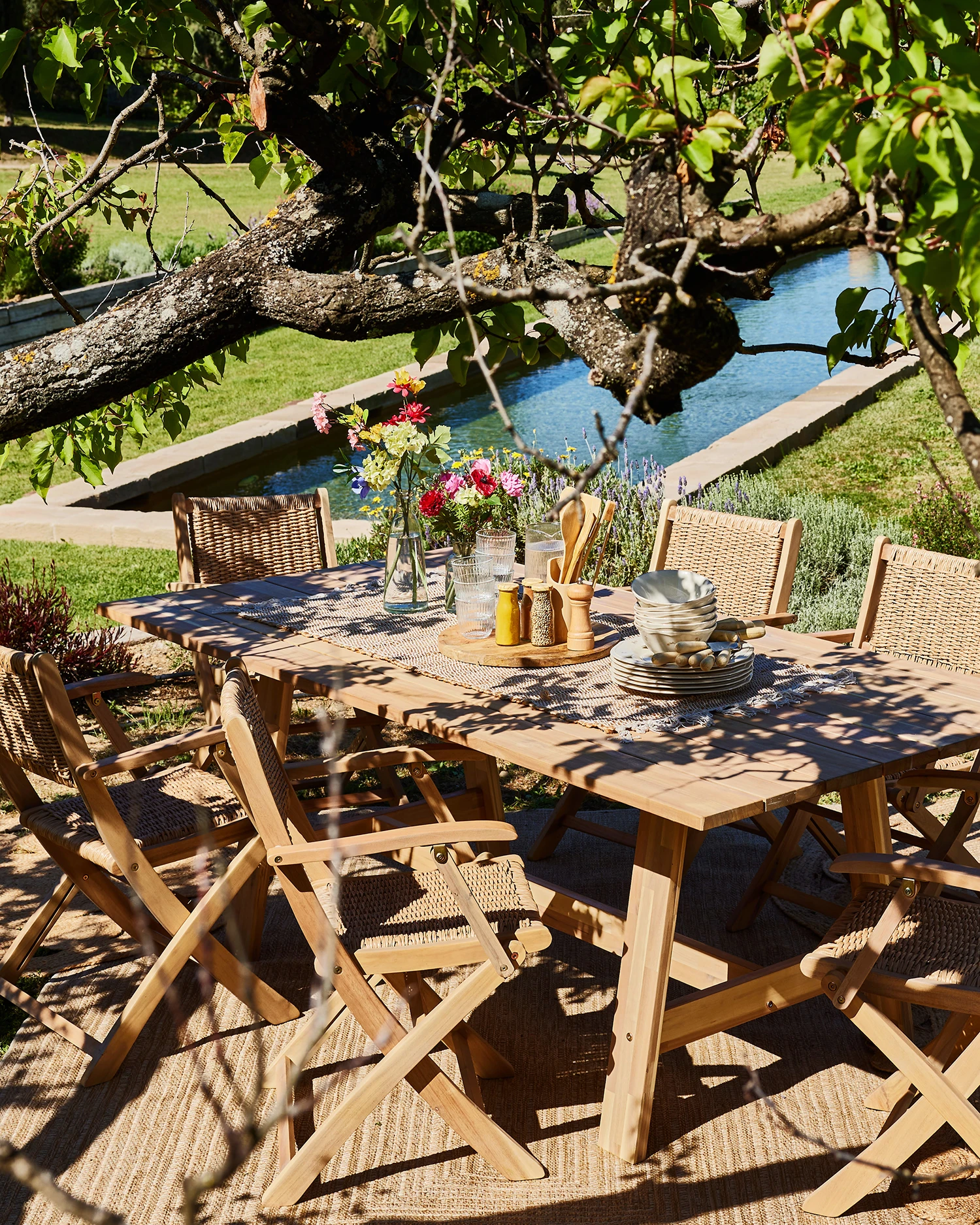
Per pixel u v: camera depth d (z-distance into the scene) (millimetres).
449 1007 2807
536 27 2918
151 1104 3160
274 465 11516
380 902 3100
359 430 4109
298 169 4180
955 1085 2623
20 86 24000
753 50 2826
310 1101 1228
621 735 3012
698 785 2695
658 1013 2869
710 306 2143
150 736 5551
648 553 6535
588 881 4328
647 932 2881
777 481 9039
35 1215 2758
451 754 3637
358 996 2820
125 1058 3320
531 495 6734
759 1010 3057
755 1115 3070
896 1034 2629
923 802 3691
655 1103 3135
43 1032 3498
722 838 4730
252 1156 2969
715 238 1901
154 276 15742
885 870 2631
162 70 3395
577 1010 3576
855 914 2982
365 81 3021
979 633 3895
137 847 3293
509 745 2969
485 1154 2863
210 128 4109
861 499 8516
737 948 3855
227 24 2996
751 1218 2707
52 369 2973
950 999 2555
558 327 2617
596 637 3809
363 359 15688
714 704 3238
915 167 1592
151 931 3773
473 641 3789
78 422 4020
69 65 3197
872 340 2447
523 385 14930
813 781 2703
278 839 2824
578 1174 2873
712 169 2010
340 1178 2885
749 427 10172
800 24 1888
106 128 29484
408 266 14203
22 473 10703
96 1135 3037
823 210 1837
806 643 3809
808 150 1698
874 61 1779
